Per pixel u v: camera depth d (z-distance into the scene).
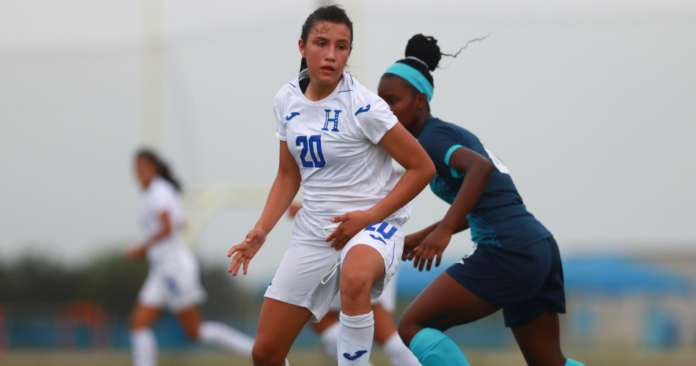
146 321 25.75
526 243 12.09
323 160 11.32
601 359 34.28
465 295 12.20
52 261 51.94
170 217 25.55
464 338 38.69
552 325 12.84
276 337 11.67
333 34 10.91
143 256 26.06
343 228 10.93
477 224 12.50
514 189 12.84
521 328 12.93
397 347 16.44
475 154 11.95
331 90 11.35
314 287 11.66
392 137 11.02
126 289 50.69
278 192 12.34
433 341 12.02
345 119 11.10
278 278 11.78
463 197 11.64
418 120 13.12
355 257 10.65
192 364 34.03
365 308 10.43
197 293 26.19
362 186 11.48
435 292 12.35
